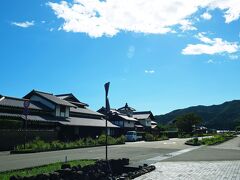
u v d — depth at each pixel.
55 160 18.59
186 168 15.15
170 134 77.56
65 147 30.84
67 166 11.10
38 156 21.84
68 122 41.72
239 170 14.34
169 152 26.25
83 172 10.84
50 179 9.45
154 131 81.38
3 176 10.54
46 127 38.03
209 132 105.06
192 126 89.75
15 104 35.81
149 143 44.97
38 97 43.22
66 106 44.72
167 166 16.03
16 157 21.02
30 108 37.47
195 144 38.22
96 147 34.25
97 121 52.25
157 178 12.15
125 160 15.38
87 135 47.25
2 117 32.22
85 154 23.84
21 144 29.12
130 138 55.34
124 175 12.31
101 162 12.96
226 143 42.91
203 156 22.11
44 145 28.62
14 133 30.00
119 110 82.94
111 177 11.97
